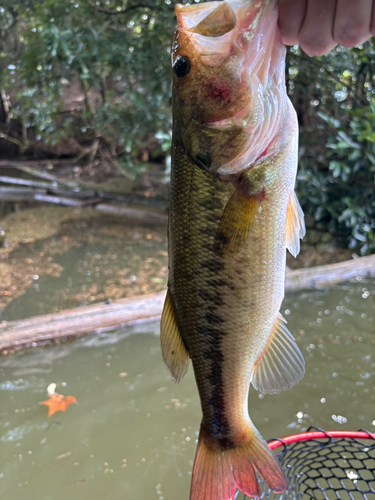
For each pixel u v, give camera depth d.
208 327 0.31
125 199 2.25
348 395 0.77
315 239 1.63
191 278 0.31
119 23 1.65
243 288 0.30
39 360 0.88
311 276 1.22
